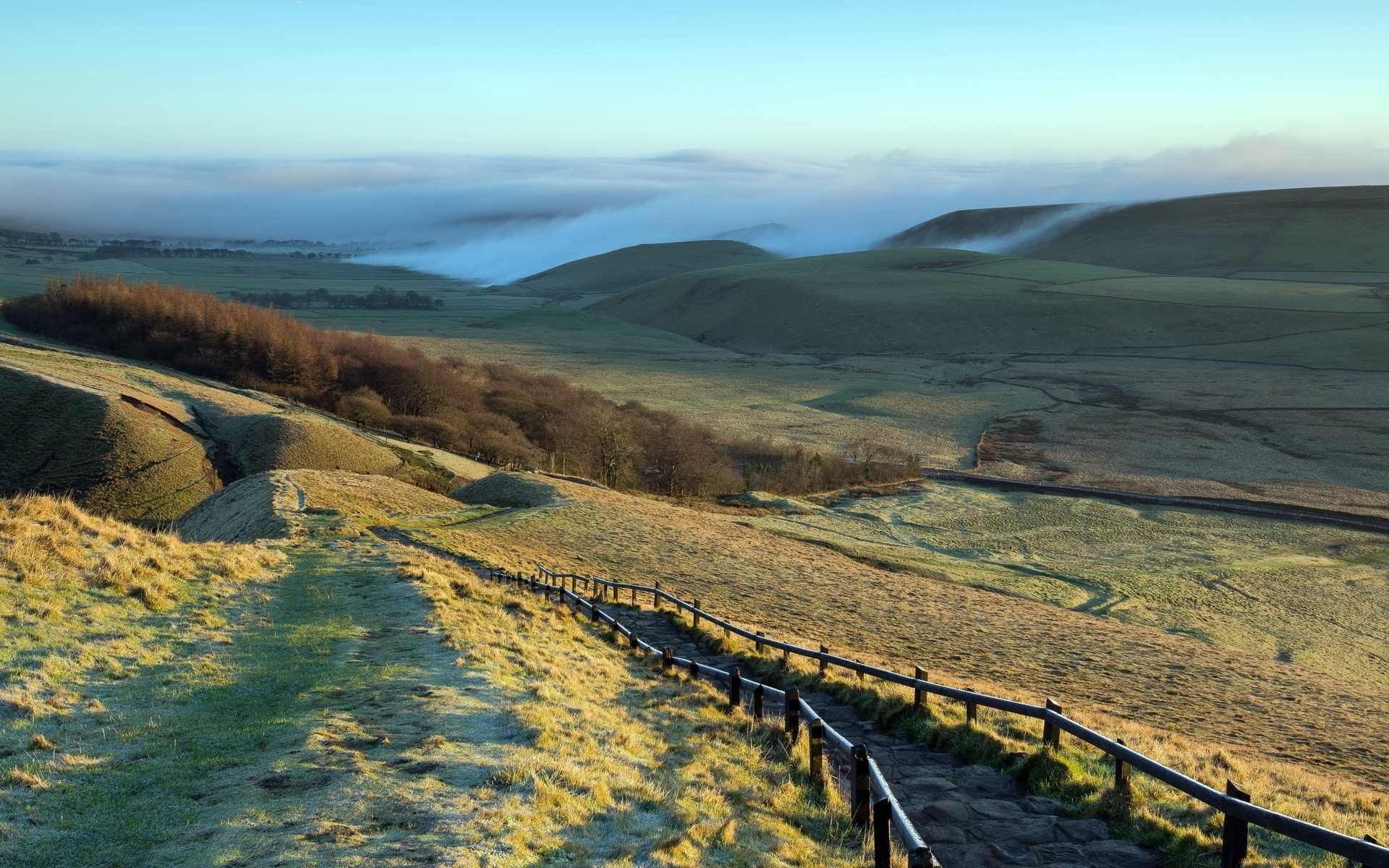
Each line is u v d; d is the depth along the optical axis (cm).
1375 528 8731
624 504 6638
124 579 1809
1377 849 755
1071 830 1089
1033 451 12681
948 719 1577
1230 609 6000
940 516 9012
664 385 18350
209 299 13412
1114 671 3356
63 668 1289
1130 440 13312
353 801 870
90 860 750
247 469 7712
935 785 1269
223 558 2345
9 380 7844
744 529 6488
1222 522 8975
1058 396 16875
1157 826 1079
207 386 10694
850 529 8206
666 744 1310
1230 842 953
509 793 934
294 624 1809
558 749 1117
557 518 5662
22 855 752
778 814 1090
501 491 6856
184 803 879
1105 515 9188
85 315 12500
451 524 5297
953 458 12200
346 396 11756
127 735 1071
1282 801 1350
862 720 1681
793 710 1421
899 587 4862
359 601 2133
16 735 1030
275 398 10988
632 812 968
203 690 1288
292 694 1298
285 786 912
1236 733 2561
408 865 736
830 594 4341
